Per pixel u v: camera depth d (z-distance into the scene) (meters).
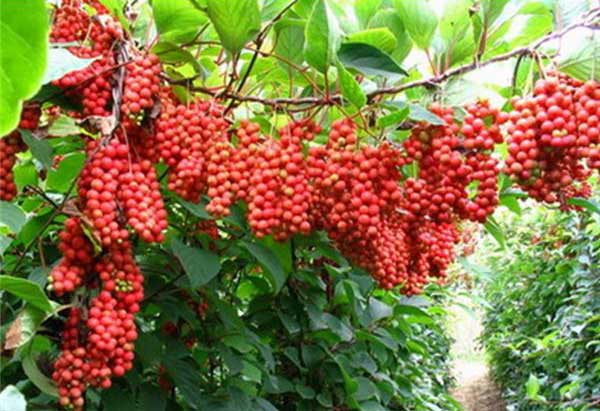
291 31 0.51
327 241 0.68
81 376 0.37
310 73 0.54
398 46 0.54
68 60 0.38
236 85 0.56
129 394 0.50
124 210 0.39
